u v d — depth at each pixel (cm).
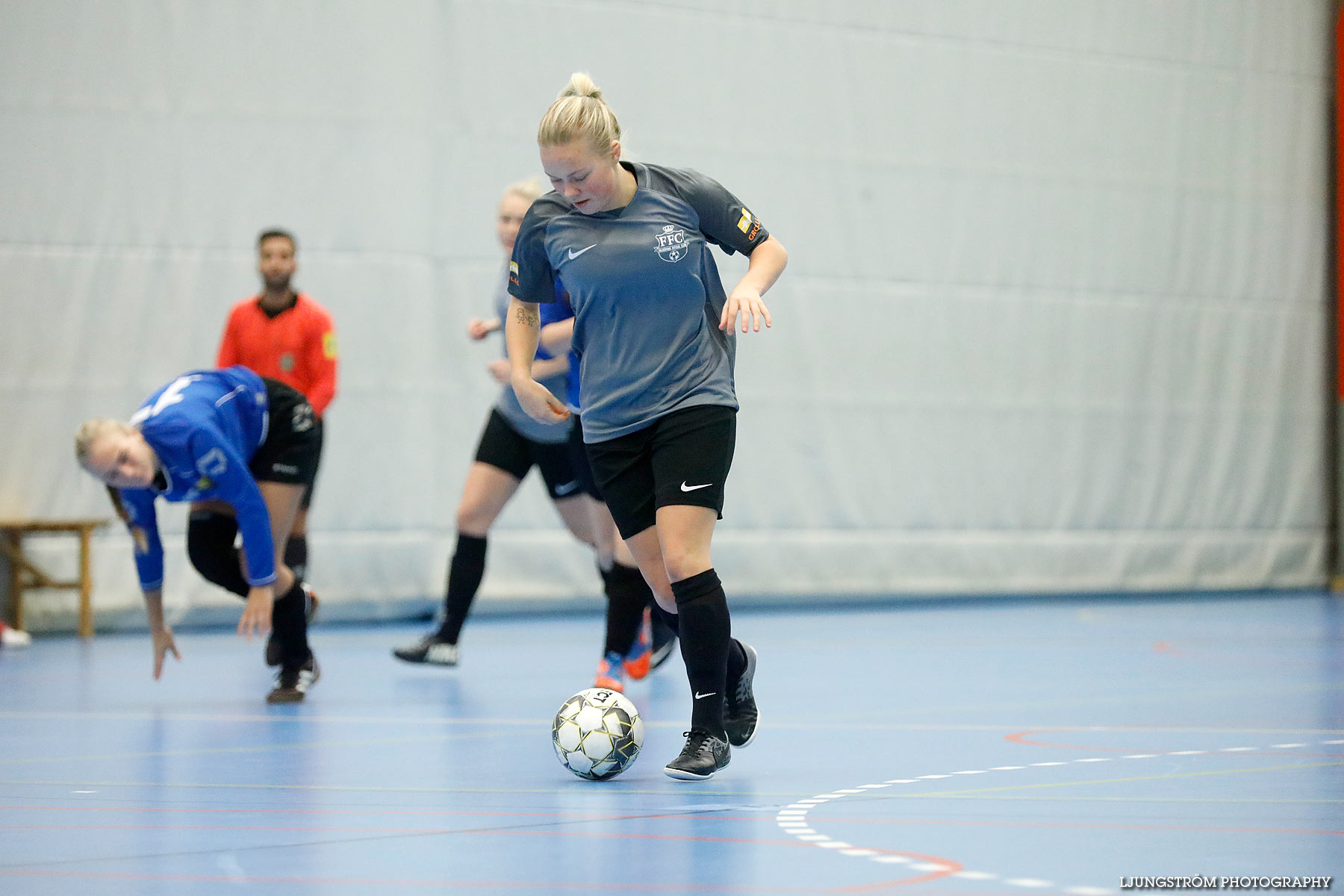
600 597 2694
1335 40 3350
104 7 2397
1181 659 1825
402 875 623
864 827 729
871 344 2908
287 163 2475
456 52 2578
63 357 2378
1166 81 3178
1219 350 3244
